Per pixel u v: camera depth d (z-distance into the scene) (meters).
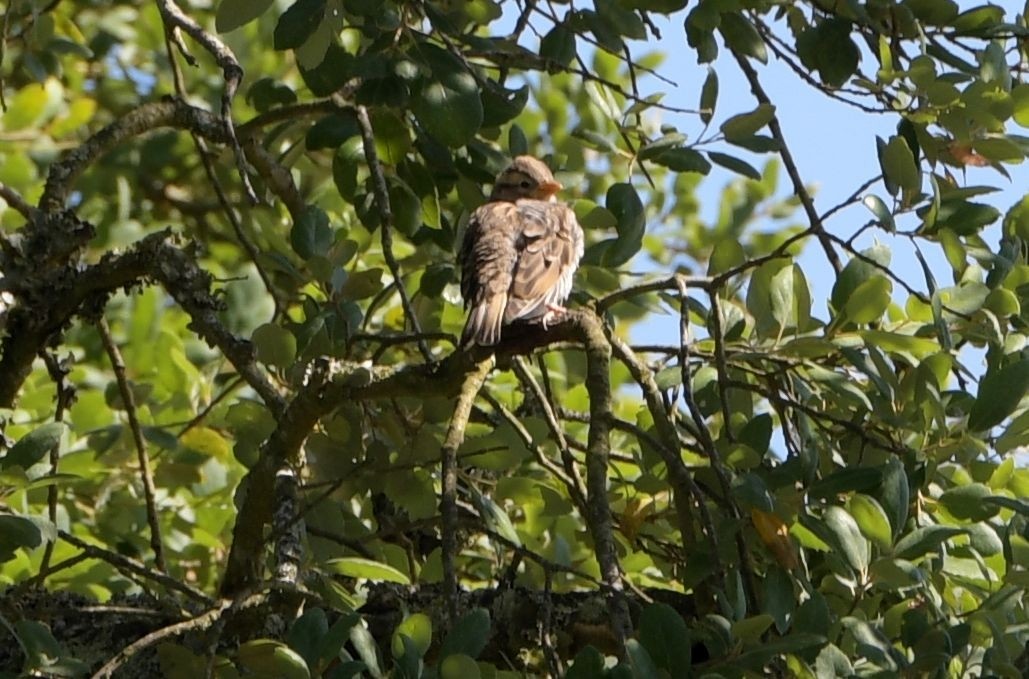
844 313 10.37
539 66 12.46
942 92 10.81
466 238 12.16
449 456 9.20
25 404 14.88
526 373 10.46
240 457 11.84
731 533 9.02
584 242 13.70
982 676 7.92
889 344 10.19
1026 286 10.51
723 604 8.20
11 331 11.67
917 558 8.95
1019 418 9.73
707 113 12.11
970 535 9.47
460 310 13.95
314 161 16.86
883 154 10.12
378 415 11.54
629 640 7.48
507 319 10.61
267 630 10.05
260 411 11.79
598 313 10.30
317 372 9.96
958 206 10.65
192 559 14.69
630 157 12.98
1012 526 9.23
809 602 8.15
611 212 12.26
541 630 9.18
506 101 12.34
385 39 11.55
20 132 16.97
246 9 10.48
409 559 11.56
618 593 8.20
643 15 12.30
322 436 11.09
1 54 12.89
